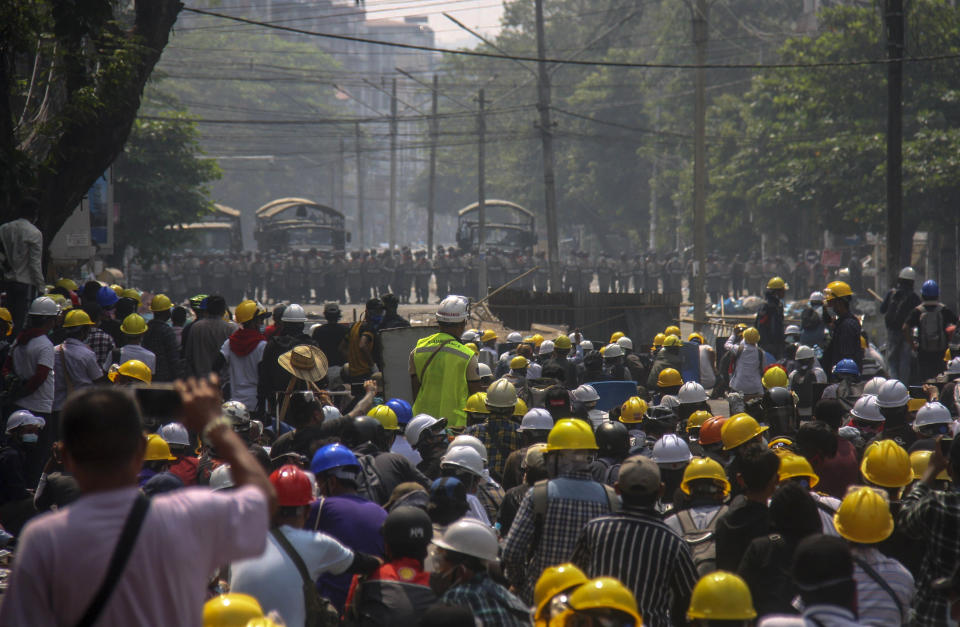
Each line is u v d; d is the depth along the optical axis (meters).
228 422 10.72
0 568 29.11
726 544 19.25
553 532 19.30
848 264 167.75
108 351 41.34
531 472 23.23
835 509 21.14
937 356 59.62
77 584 9.55
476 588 16.33
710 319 94.50
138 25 54.62
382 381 43.50
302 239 196.62
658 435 30.56
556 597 13.41
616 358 55.38
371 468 24.44
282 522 17.12
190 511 10.06
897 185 77.62
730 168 174.38
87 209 71.81
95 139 52.19
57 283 55.66
